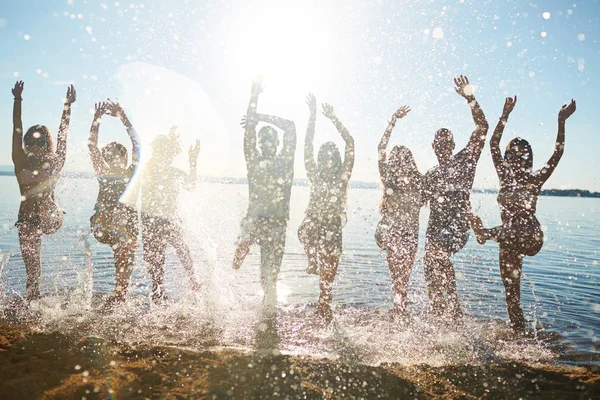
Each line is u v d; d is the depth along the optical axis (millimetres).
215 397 3109
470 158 5258
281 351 4078
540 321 5238
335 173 5469
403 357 4043
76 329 4422
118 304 5395
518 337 4672
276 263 5543
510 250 5012
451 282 5191
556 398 3232
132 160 5848
